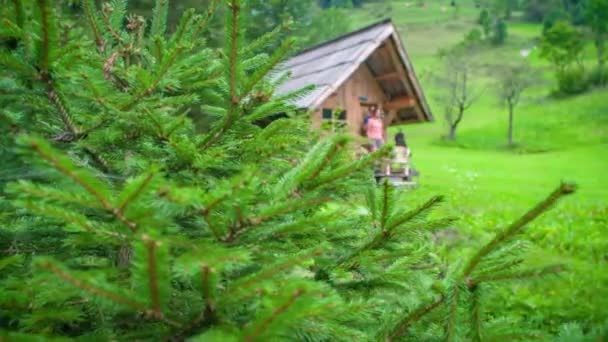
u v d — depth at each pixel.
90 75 1.66
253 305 1.54
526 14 100.94
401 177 13.85
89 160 2.00
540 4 98.88
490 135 43.72
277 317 1.06
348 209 1.59
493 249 1.47
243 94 1.76
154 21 2.54
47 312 1.52
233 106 1.79
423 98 12.54
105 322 1.69
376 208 1.75
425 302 1.70
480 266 1.54
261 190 1.62
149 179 1.09
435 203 1.60
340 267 1.80
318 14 30.64
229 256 1.18
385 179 1.57
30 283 1.41
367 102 13.01
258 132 1.96
